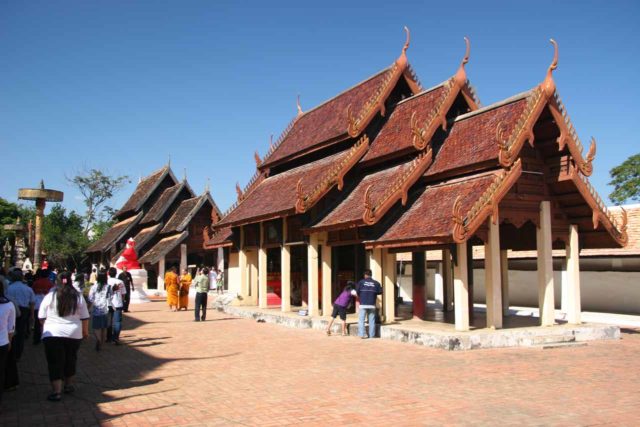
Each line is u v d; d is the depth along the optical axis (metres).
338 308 18.62
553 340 16.39
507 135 17.03
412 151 19.75
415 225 17.41
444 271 24.88
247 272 28.64
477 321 20.38
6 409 9.33
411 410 9.03
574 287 18.42
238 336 18.83
